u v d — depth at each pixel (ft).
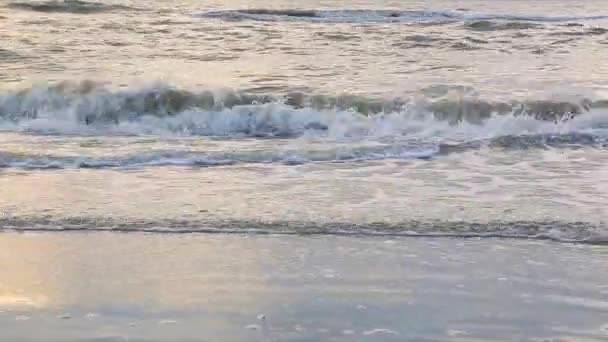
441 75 159.12
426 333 47.91
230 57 180.96
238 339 46.70
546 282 56.70
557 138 109.70
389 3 347.15
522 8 336.08
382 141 110.11
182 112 123.54
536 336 47.62
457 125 122.31
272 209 74.43
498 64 176.14
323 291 54.70
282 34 226.38
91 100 124.06
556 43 215.92
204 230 68.13
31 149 100.53
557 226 69.00
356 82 148.25
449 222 70.08
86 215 71.20
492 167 94.07
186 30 230.68
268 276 57.57
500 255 62.49
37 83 131.54
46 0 292.61
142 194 79.71
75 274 57.52
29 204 74.95
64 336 46.70
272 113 121.70
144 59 174.40
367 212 73.46
